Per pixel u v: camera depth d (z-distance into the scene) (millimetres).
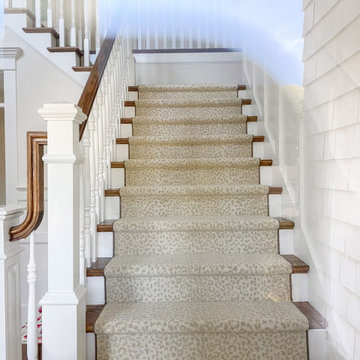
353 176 1394
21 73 3082
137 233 2143
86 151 1941
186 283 1894
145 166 2660
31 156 1481
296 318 1629
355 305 1377
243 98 3604
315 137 1789
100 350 1631
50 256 1508
